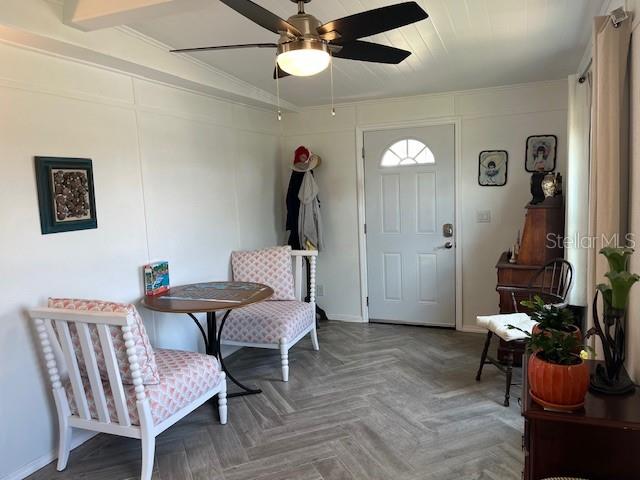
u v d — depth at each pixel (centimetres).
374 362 375
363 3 222
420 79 378
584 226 322
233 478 230
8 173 227
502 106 419
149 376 229
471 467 232
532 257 355
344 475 229
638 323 168
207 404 311
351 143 477
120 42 259
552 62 337
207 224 379
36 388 242
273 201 488
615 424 140
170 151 336
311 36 180
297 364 376
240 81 375
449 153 443
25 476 237
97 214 276
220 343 350
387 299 485
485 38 279
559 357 149
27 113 235
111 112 285
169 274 336
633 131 178
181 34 268
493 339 421
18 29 207
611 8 217
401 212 468
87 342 222
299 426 278
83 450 260
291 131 499
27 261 237
